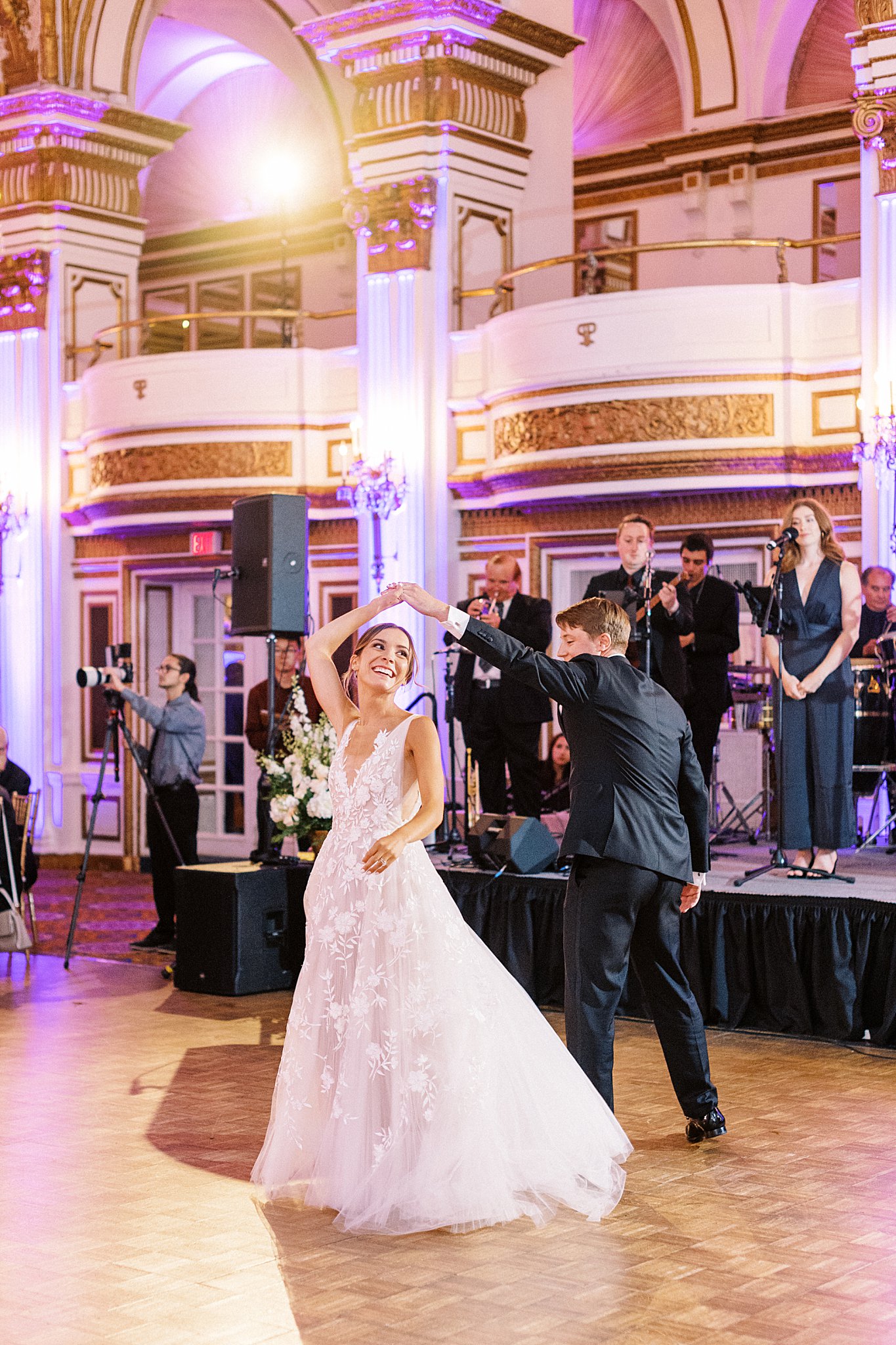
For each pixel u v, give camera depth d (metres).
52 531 13.77
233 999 7.56
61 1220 4.21
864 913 6.43
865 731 7.85
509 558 8.10
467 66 11.39
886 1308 3.53
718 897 6.76
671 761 4.68
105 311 14.04
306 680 8.80
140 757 9.07
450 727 8.34
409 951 4.25
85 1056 6.30
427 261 11.41
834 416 9.82
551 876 7.25
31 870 9.05
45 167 13.64
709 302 9.97
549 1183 4.27
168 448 12.43
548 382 10.36
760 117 14.17
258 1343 3.35
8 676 13.84
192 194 17.41
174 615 13.69
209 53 16.22
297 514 7.87
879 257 9.61
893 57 9.51
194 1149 4.91
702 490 10.13
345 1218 4.14
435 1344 3.33
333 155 16.23
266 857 7.97
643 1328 3.41
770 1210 4.27
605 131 15.39
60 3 13.30
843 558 7.10
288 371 12.21
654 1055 6.29
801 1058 6.23
